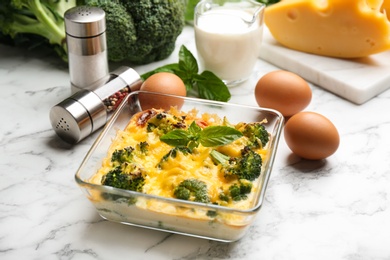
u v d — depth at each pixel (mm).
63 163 613
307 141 589
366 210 557
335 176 598
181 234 526
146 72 769
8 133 655
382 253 512
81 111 624
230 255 509
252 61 735
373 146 640
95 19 663
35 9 723
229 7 743
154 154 553
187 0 801
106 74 712
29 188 578
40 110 695
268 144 574
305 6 754
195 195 499
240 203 499
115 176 506
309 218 547
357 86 710
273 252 512
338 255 509
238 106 609
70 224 538
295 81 655
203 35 716
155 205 491
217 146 548
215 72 742
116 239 523
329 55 780
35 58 798
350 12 736
